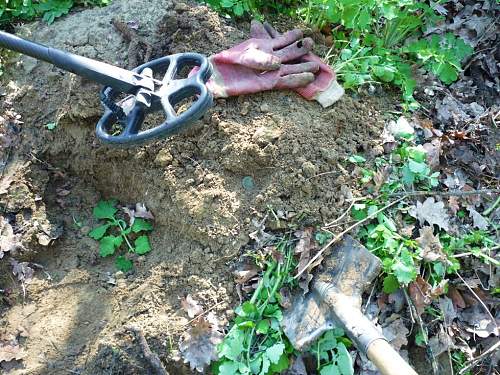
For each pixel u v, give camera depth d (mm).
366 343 809
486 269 991
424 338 923
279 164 1008
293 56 1091
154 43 1149
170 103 841
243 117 1049
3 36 823
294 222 980
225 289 958
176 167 1044
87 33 1186
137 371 913
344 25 1196
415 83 1145
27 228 1074
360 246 956
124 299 1006
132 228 1067
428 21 1242
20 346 988
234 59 1059
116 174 1103
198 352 913
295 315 927
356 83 1104
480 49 1293
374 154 1054
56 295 1037
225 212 993
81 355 971
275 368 897
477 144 1124
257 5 1264
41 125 1139
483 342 947
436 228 1013
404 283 935
